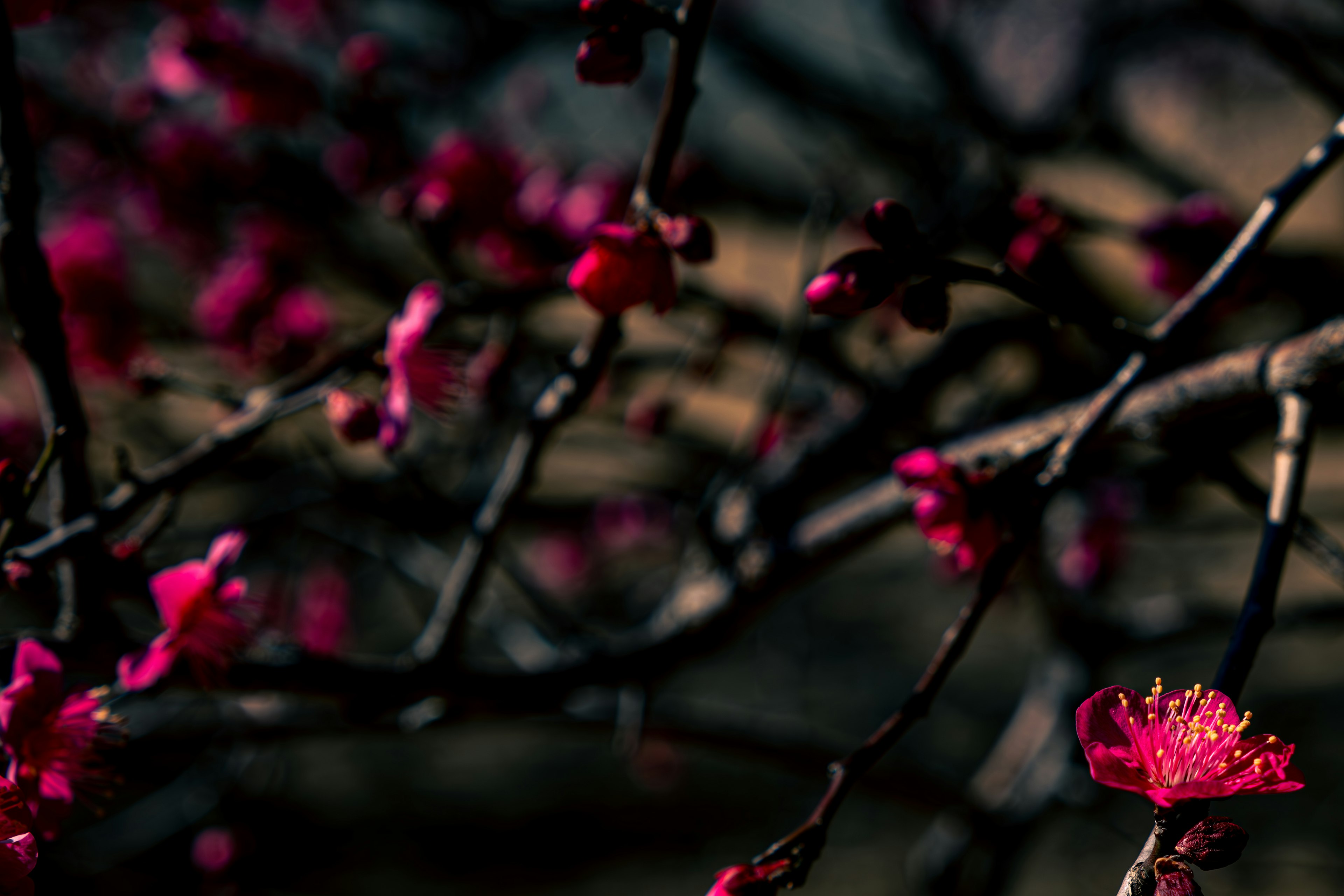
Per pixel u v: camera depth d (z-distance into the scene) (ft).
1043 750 2.70
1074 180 2.94
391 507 2.12
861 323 2.46
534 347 2.31
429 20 2.96
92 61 2.76
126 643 1.62
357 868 3.96
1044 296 1.54
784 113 3.10
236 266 2.16
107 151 2.51
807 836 1.47
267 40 2.77
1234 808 4.11
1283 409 1.58
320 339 2.04
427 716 1.80
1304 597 3.96
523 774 4.83
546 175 1.89
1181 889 1.41
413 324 1.64
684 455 2.68
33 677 1.54
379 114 2.02
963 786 2.90
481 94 3.01
